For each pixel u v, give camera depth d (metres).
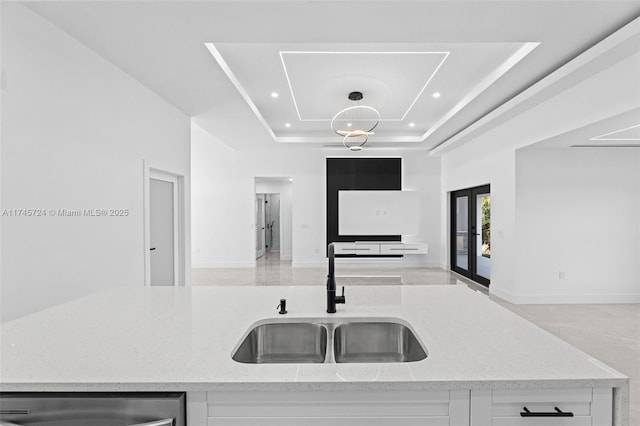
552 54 3.15
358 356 1.55
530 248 4.92
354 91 4.70
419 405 0.99
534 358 1.10
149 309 1.70
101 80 3.02
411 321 1.48
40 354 1.15
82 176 2.77
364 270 7.79
